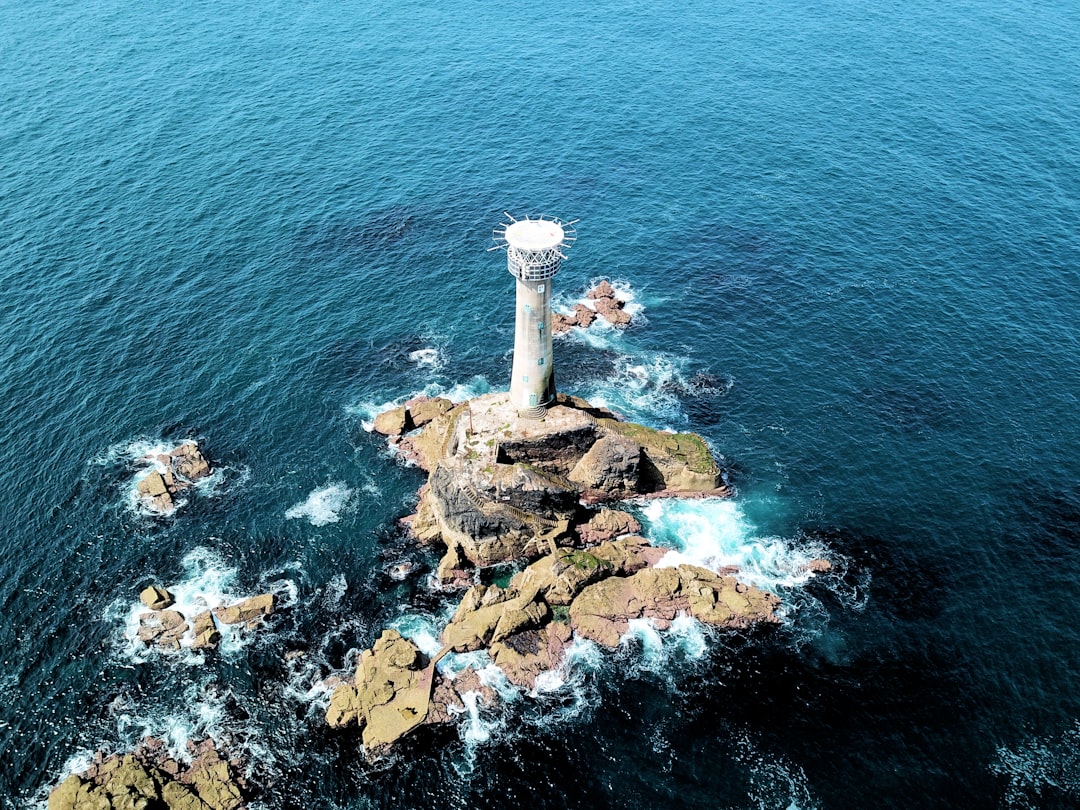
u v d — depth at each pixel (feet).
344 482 292.81
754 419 315.99
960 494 283.38
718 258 394.11
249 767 214.28
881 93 521.24
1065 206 416.67
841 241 400.67
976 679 232.12
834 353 342.23
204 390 323.37
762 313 363.35
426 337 353.51
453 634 241.14
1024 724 221.25
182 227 402.31
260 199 423.64
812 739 220.02
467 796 208.95
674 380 333.01
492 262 392.06
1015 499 280.51
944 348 341.00
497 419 283.38
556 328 357.00
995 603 250.78
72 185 425.28
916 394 321.52
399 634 241.35
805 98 516.73
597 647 241.76
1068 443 298.97
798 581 260.01
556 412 285.23
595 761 215.92
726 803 207.41
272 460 299.58
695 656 239.91
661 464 286.25
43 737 218.79
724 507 284.41
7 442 298.35
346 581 261.24
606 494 285.84
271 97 510.17
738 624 246.88
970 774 211.61
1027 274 375.66
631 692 231.30
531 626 243.60
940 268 381.81
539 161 459.32
